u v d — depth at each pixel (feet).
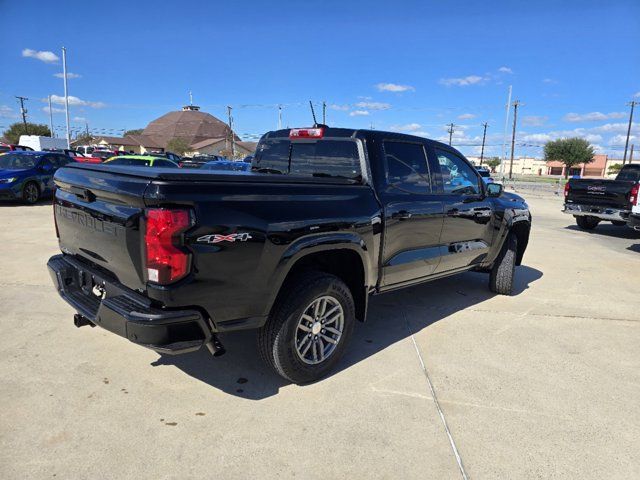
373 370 12.72
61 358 12.57
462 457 9.23
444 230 15.84
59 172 11.96
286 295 10.90
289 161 15.15
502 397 11.55
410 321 16.71
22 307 16.10
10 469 8.33
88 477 8.25
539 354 14.20
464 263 17.63
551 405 11.27
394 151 14.08
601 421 10.67
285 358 11.02
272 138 15.78
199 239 8.98
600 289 21.90
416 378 12.36
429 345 14.58
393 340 14.89
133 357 12.80
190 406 10.59
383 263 13.51
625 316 18.01
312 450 9.25
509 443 9.73
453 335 15.48
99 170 10.32
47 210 41.57
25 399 10.55
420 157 15.03
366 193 12.75
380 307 18.20
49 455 8.75
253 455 9.02
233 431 9.74
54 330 14.33
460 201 16.43
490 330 16.06
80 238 11.10
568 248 33.22
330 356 12.06
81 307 10.48
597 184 40.68
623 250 33.32
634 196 35.58
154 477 8.33
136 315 8.86
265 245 9.97
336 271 13.10
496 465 9.05
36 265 21.42
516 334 15.76
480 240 18.03
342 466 8.84
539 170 400.88
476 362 13.47
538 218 54.85
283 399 11.05
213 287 9.34
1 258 22.54
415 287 21.36
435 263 15.81
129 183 9.13
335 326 12.22
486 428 10.22
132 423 9.85
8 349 12.96
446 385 12.04
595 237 39.50
